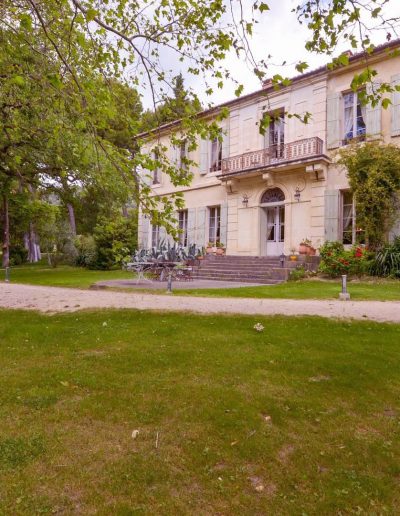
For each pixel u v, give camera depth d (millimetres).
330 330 5613
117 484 2191
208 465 2398
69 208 31703
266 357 4426
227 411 3104
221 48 4156
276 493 2168
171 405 3205
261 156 16219
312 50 3547
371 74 3199
